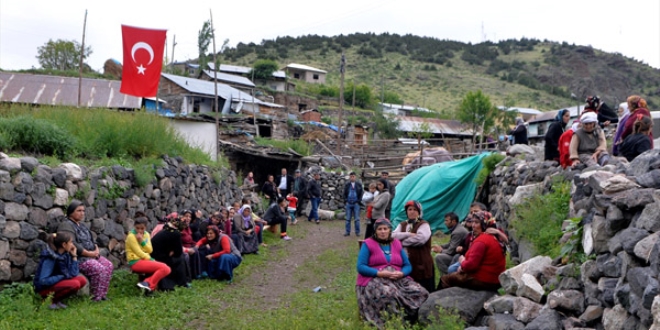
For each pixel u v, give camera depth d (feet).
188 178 38.86
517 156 37.88
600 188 14.35
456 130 145.79
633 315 11.40
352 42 363.15
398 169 70.85
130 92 39.75
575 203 18.10
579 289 14.89
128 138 33.01
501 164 39.55
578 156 23.12
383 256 19.81
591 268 14.03
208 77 151.74
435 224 43.83
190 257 28.60
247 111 118.01
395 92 265.75
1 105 33.60
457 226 24.30
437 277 26.35
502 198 34.35
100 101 66.80
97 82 72.90
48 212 22.97
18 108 32.65
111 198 27.68
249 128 91.76
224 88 123.24
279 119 107.24
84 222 25.17
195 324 20.94
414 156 71.46
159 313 21.52
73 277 21.42
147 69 39.73
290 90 194.08
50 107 34.65
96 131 31.81
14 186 21.38
